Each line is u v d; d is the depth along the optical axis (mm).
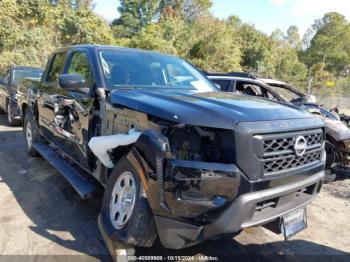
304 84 29516
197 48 30234
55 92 4539
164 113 2570
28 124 6004
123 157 2904
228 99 3051
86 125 3588
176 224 2391
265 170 2455
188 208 2334
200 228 2342
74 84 3416
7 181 4809
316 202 4855
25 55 18266
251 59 36938
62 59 4812
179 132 2514
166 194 2369
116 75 3662
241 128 2354
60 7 26188
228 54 30109
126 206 2746
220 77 6730
